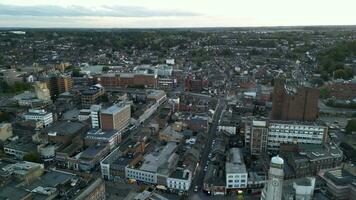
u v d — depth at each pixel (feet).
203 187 640.17
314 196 580.30
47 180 588.09
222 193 627.46
